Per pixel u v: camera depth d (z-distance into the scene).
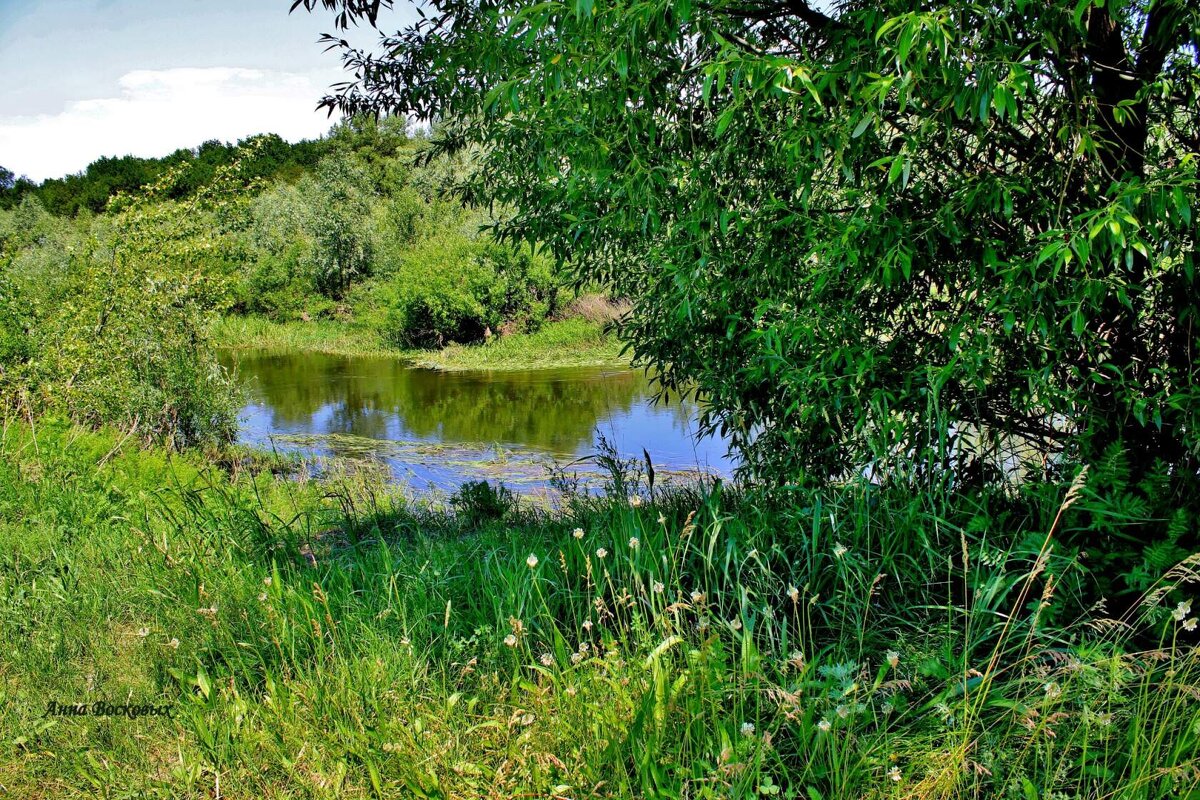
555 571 3.30
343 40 4.36
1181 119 3.01
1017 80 2.15
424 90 4.45
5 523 4.69
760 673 2.23
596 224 3.77
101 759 2.42
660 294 3.90
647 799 1.92
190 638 3.02
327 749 2.29
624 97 3.06
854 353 3.04
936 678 2.38
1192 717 2.00
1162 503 2.66
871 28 2.55
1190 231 2.46
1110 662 2.12
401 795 2.11
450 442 10.98
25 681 2.88
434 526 5.06
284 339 29.62
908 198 2.83
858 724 2.17
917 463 3.13
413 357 23.20
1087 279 2.44
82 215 63.16
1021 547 2.61
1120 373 2.73
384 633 2.87
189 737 2.47
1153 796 1.91
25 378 8.70
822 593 2.90
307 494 6.98
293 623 2.95
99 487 5.55
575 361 19.58
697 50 3.12
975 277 2.85
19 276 10.26
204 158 66.94
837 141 2.67
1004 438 3.31
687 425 11.00
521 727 2.21
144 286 9.42
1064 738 2.08
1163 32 2.55
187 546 3.84
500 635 2.76
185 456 9.02
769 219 3.17
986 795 1.98
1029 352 2.89
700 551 2.94
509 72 3.19
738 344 3.66
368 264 35.25
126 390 8.98
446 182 4.95
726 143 3.18
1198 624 2.38
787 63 2.30
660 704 2.10
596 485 7.84
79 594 3.54
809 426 3.46
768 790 1.92
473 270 23.23
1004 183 2.62
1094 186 2.68
